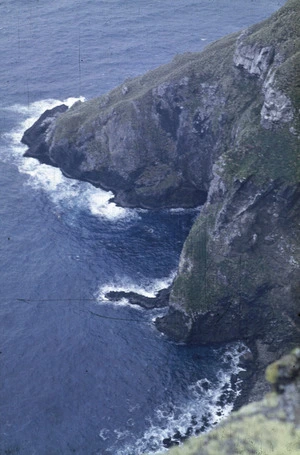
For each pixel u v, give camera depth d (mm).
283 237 114312
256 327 113812
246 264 116375
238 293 115000
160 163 156875
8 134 177250
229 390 100500
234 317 114312
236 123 136500
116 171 156375
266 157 117312
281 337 110188
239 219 116250
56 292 120375
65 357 105500
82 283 123188
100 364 104562
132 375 102812
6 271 125312
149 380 102000
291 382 18766
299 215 113062
